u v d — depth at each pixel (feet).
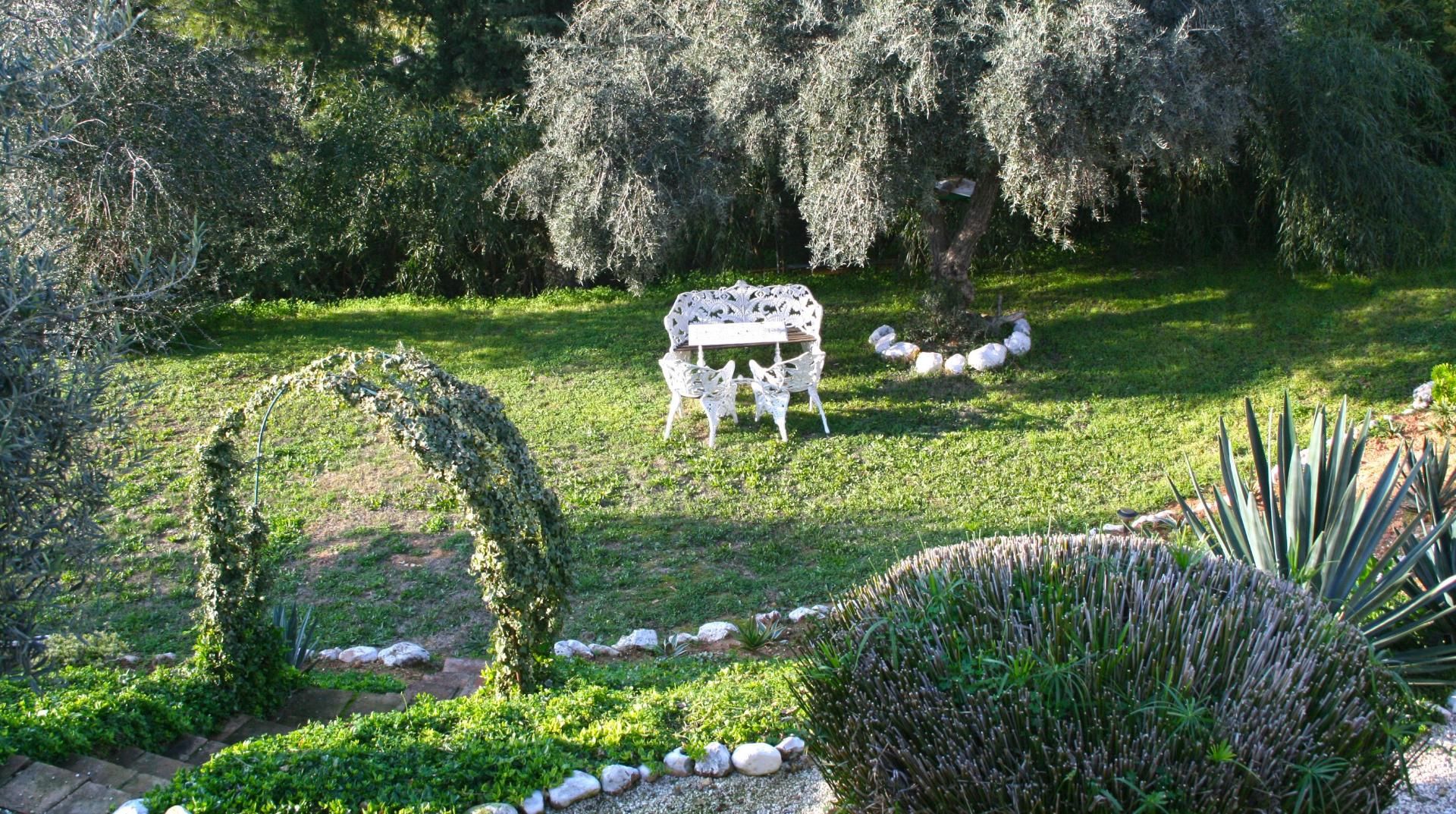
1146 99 30.30
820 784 13.79
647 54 37.99
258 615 17.80
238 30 52.34
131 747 16.01
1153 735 9.66
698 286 47.52
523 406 35.24
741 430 32.91
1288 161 40.45
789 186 37.47
